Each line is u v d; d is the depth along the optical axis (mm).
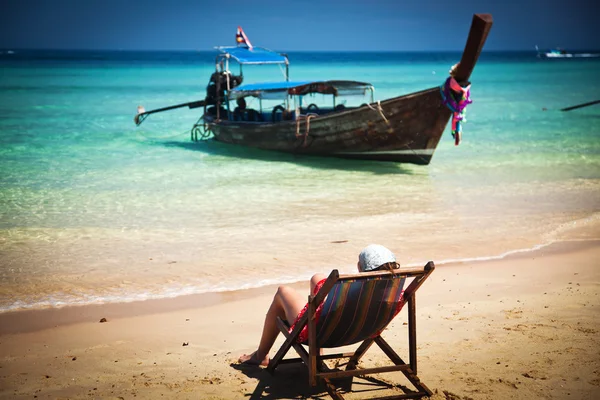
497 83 56344
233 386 4363
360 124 16438
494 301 6270
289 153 18484
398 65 120312
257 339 5477
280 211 11242
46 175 14805
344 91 18484
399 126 15930
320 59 190500
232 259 8367
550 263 7887
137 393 4262
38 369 4793
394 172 15562
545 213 10867
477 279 7227
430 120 15359
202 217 10820
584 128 23547
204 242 9234
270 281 7438
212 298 6828
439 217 10695
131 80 61438
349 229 9938
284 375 4555
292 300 4363
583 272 7410
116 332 5746
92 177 14633
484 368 4484
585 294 6395
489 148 19156
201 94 43219
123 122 26672
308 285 7250
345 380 4395
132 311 6410
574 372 4348
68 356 5102
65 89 47125
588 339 5000
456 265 7906
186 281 7465
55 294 6996
